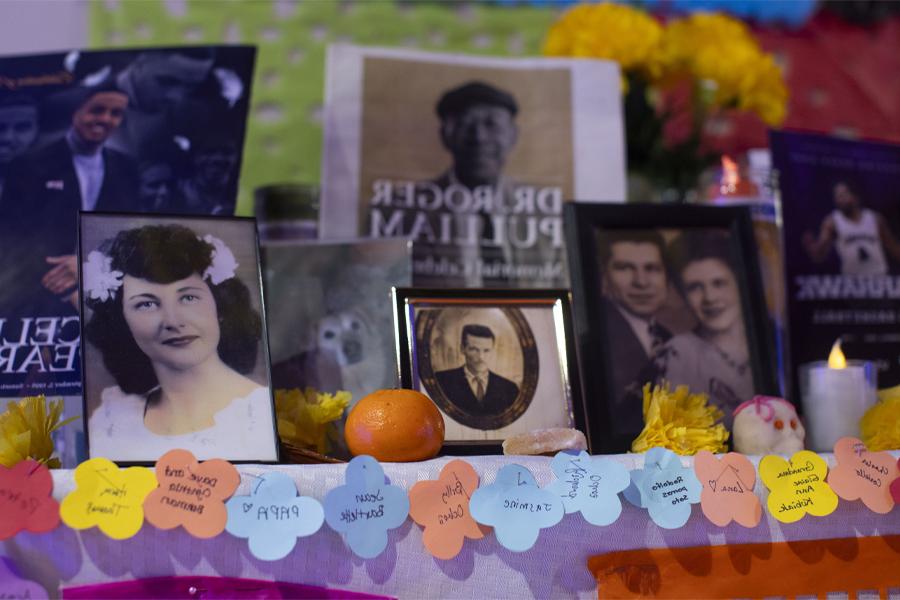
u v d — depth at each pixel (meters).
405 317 0.83
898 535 0.76
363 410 0.72
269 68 1.59
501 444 0.79
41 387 0.85
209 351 0.74
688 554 0.72
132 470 0.64
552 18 1.73
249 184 1.53
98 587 0.64
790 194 1.13
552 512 0.69
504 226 1.10
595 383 0.87
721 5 1.80
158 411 0.71
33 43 1.53
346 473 0.66
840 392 0.87
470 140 1.11
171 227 0.77
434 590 0.68
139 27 1.58
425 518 0.68
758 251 1.00
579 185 1.12
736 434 0.83
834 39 1.85
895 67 1.85
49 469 0.66
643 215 0.95
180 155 0.97
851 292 1.12
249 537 0.64
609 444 0.84
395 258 0.94
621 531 0.72
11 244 0.92
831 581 0.75
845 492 0.74
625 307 0.91
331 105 1.09
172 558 0.65
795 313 1.09
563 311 0.86
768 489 0.74
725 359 0.92
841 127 1.83
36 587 0.63
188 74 1.00
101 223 0.75
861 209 1.15
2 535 0.62
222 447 0.71
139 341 0.73
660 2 1.78
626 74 1.26
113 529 0.63
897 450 0.80
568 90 1.15
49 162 0.96
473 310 0.85
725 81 1.26
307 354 0.93
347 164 1.08
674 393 0.84
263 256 0.95
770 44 1.83
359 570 0.67
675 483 0.72
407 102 1.11
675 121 1.37
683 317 0.92
